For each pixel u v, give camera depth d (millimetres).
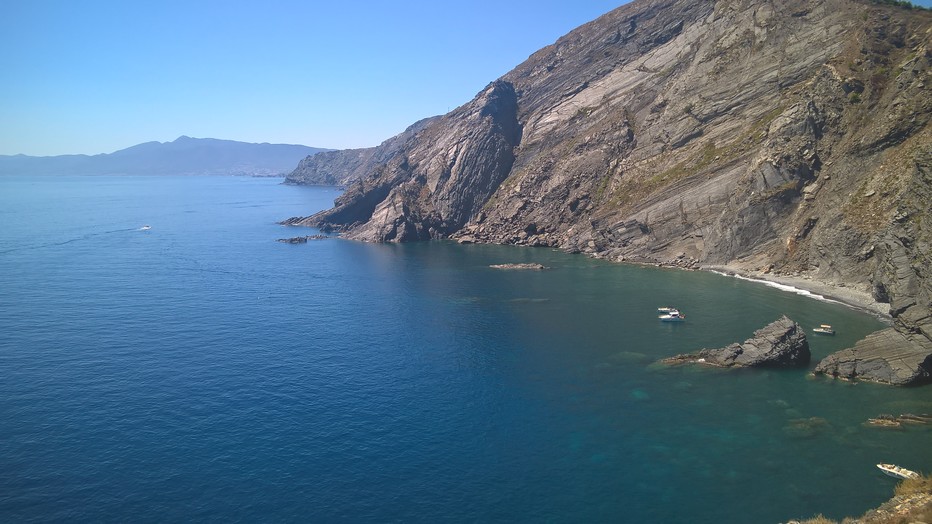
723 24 169375
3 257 151875
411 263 152250
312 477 52062
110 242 180750
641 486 50625
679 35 193250
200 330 92312
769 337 78125
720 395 67812
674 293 113125
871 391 67875
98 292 115625
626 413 63812
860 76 125438
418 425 61469
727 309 100812
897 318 75062
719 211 138000
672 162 158000
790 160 126812
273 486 50688
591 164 181875
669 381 72062
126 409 64250
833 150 123438
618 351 82562
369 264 150500
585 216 175750
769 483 50531
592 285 122625
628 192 162375
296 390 69875
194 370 75625
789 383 70750
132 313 101188
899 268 77688
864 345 75062
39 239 183500
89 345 84188
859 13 139375
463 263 151875
